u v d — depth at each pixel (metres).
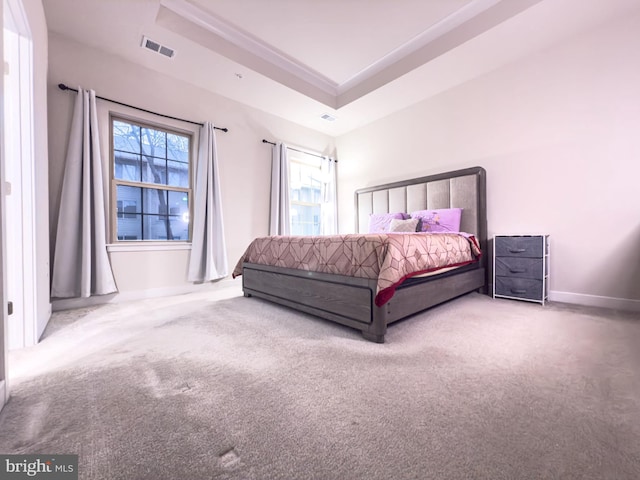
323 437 0.87
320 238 2.14
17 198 1.65
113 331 1.89
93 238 2.61
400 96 3.59
